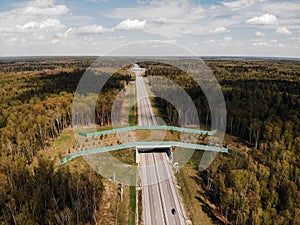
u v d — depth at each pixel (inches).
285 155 2721.5
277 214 2127.2
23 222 1892.2
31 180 2347.4
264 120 3570.4
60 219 1966.0
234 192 2217.0
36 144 3371.1
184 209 2278.5
